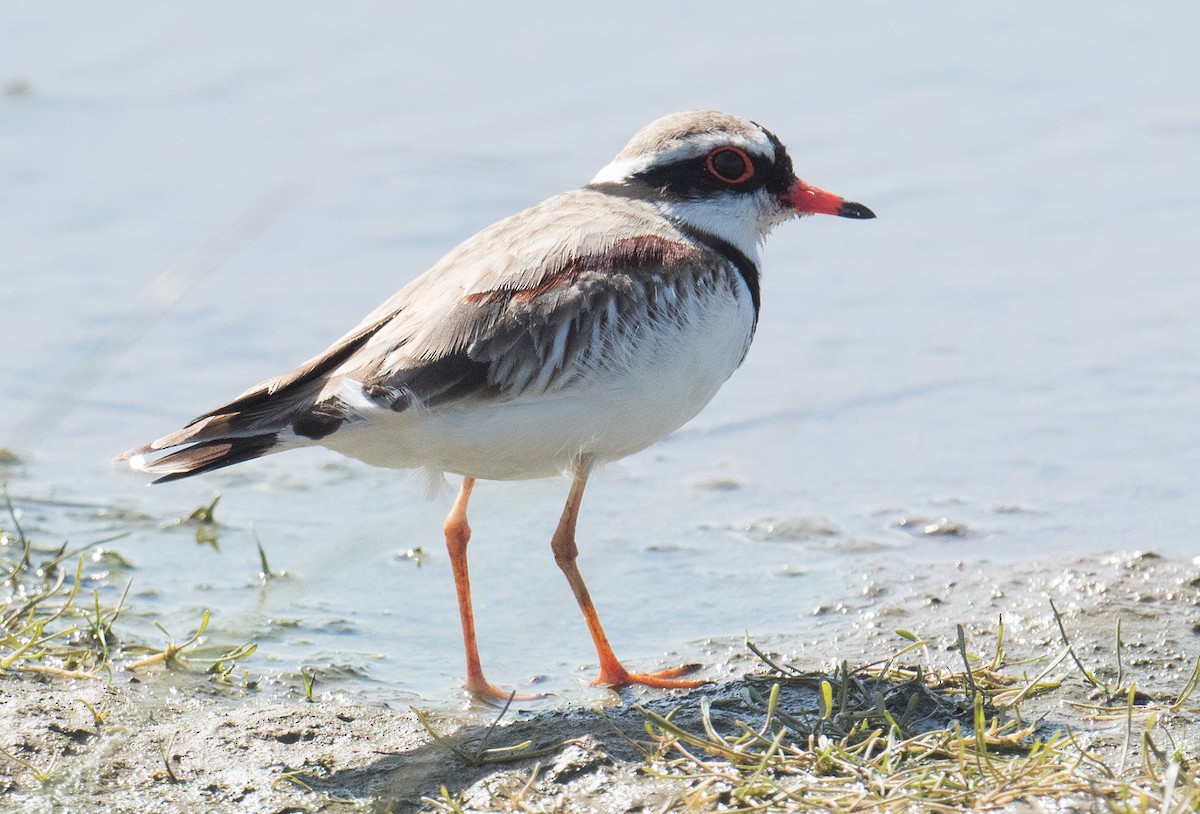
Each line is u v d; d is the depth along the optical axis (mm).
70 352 15617
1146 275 16359
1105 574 11305
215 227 17641
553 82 20438
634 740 8797
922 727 8977
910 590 11391
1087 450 13531
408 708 9703
